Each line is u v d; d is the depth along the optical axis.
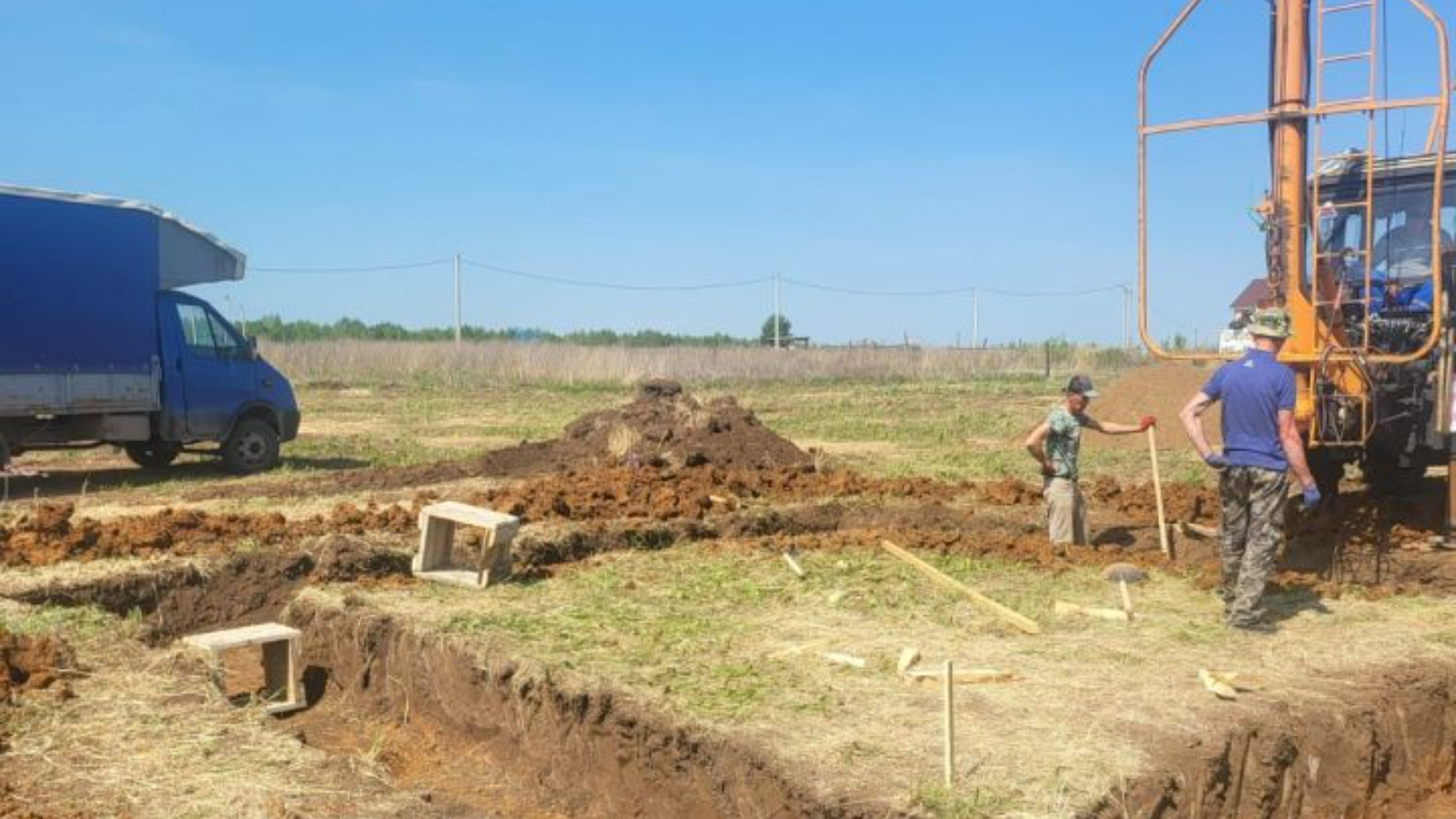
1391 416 9.39
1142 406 20.36
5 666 6.49
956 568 9.18
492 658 7.07
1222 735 5.71
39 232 14.16
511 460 14.84
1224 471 7.58
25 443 14.45
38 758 5.48
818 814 5.04
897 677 6.53
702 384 41.00
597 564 9.52
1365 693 6.49
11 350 13.92
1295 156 8.48
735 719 5.89
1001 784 5.08
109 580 8.61
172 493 13.41
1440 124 7.91
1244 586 7.46
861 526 11.62
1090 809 4.90
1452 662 7.06
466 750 7.07
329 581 9.14
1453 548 9.01
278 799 5.14
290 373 40.22
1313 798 6.06
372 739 7.31
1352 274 9.41
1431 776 6.73
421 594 8.53
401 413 27.73
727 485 12.67
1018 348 51.44
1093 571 9.15
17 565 8.87
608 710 6.33
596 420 15.60
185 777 5.33
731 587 8.66
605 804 6.23
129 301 14.95
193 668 6.96
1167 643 7.20
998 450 18.56
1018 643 7.19
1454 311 9.24
